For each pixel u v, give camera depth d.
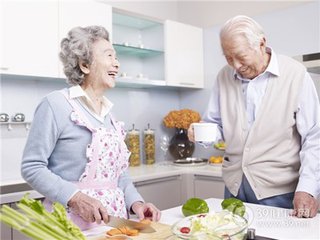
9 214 0.63
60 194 1.11
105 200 1.23
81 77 1.30
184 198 2.86
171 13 3.67
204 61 3.43
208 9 3.42
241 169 1.60
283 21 2.88
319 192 1.38
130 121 3.25
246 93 1.61
